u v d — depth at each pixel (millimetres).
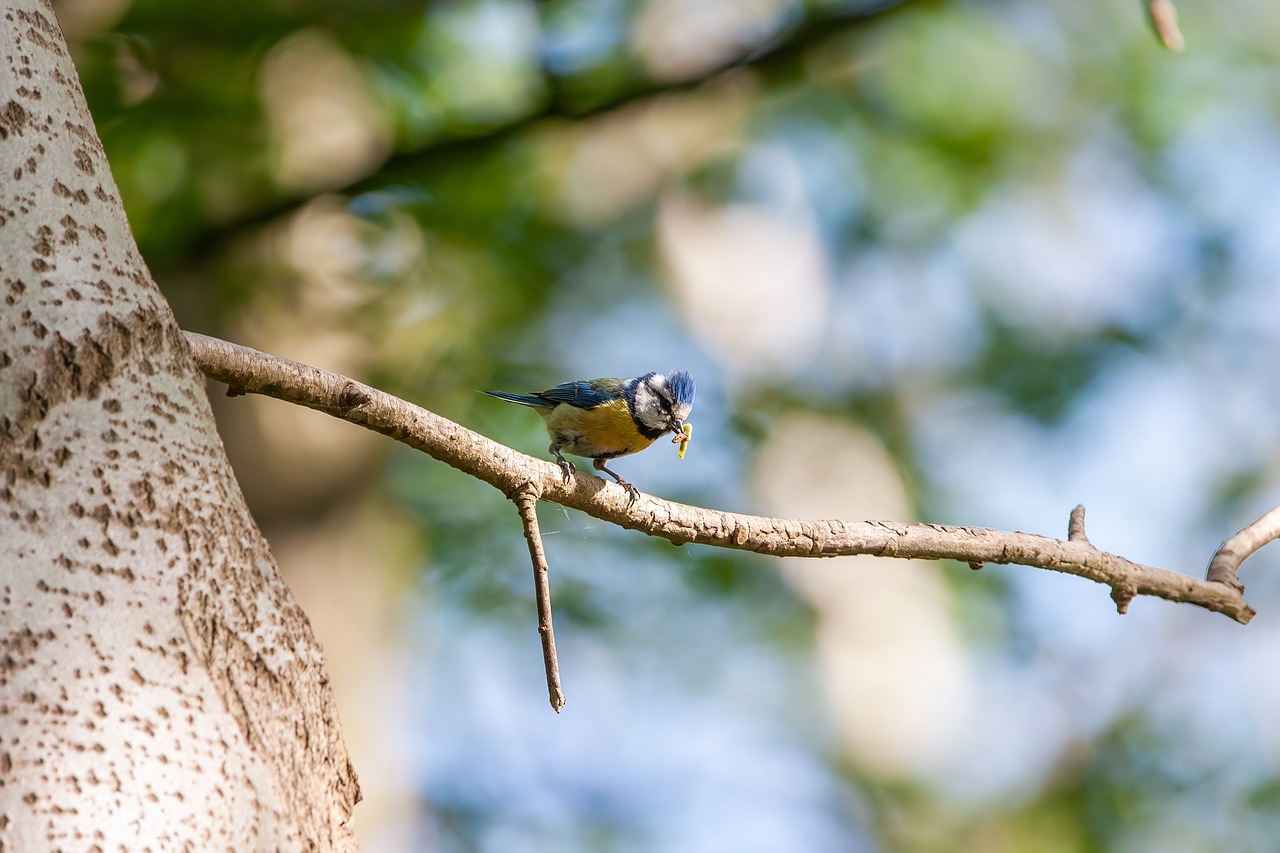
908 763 19625
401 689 16062
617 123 13836
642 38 14914
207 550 3939
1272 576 20547
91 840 3320
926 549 6484
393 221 13039
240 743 3762
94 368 3926
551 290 15367
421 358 13414
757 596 17766
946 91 17891
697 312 19875
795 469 18078
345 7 12297
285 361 5078
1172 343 19875
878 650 19422
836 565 19766
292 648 4105
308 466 14359
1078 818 19281
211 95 11914
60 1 11625
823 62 14039
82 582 3633
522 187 14570
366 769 14641
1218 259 19594
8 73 4109
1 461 3707
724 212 20094
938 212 19078
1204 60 19172
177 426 4070
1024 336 20000
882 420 20062
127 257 4215
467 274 13953
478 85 14797
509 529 15406
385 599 15539
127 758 3465
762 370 20016
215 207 12805
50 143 4121
